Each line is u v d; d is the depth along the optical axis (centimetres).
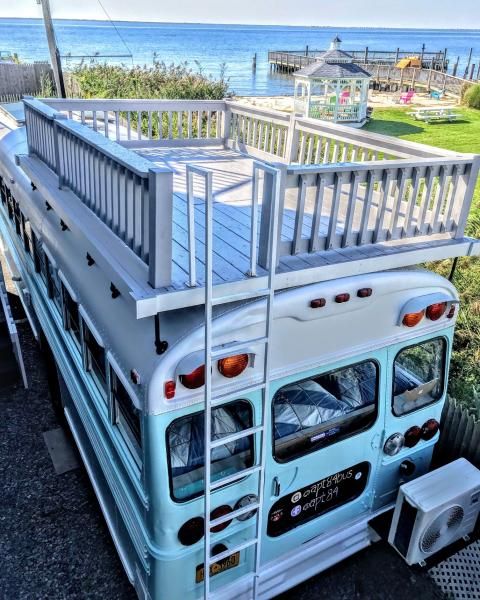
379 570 392
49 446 530
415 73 3319
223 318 276
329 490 360
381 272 331
